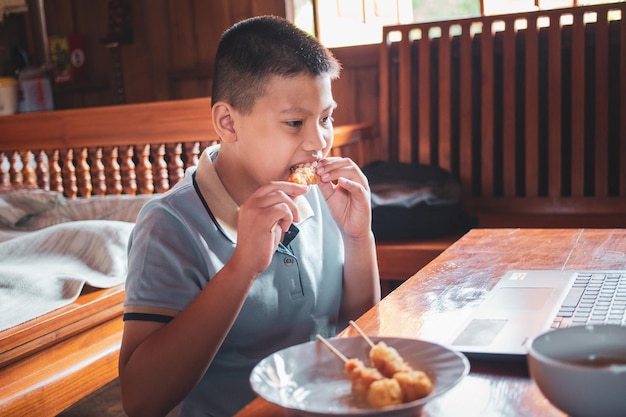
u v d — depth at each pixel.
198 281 1.22
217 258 1.24
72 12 4.90
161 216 1.23
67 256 2.25
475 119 3.52
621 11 3.10
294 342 1.32
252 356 1.28
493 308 1.09
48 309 1.88
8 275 1.95
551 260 1.40
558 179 3.24
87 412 2.67
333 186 1.41
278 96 1.18
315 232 1.41
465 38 3.38
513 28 3.29
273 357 0.87
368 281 1.46
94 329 2.05
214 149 1.43
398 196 2.98
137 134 3.32
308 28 4.25
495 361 0.90
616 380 0.64
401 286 1.28
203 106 3.20
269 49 1.18
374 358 0.83
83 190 3.48
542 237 1.64
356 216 1.40
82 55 4.89
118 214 2.89
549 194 3.26
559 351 0.74
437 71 3.58
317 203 1.45
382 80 3.54
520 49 3.40
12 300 1.88
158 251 1.18
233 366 1.27
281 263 1.31
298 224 1.38
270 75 1.17
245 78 1.20
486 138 3.37
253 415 0.82
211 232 1.26
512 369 0.88
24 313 1.83
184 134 3.24
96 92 4.91
